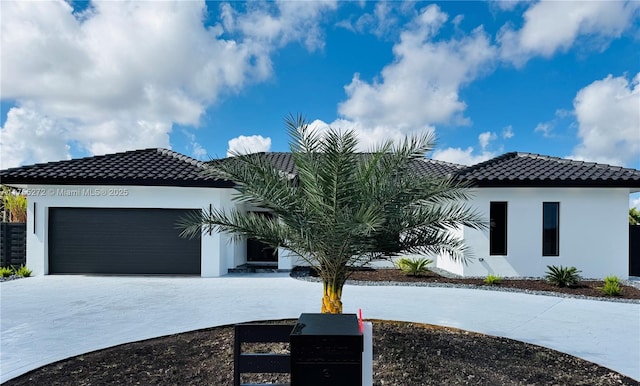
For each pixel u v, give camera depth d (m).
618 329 8.12
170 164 16.17
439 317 9.05
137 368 5.62
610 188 14.38
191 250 15.23
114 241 15.09
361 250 6.37
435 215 6.77
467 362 5.82
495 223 14.78
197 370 5.49
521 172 14.86
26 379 5.29
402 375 5.24
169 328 8.01
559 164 15.74
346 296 11.49
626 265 14.33
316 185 5.95
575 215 14.51
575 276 13.28
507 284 13.36
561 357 6.30
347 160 5.69
